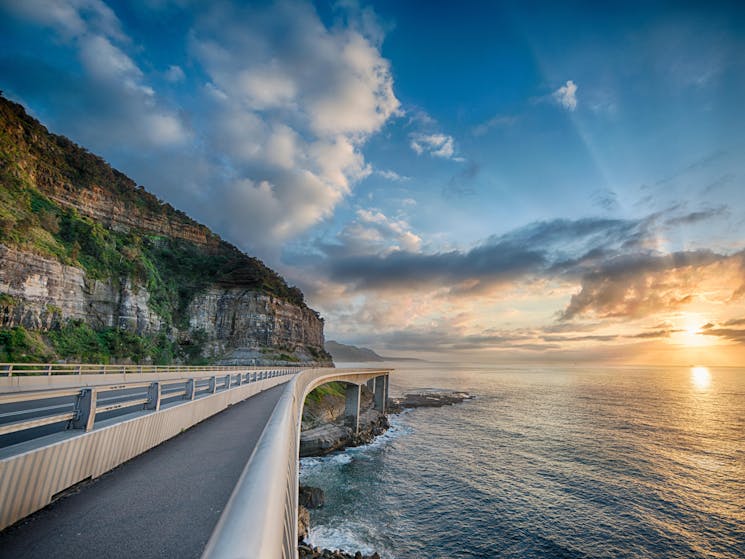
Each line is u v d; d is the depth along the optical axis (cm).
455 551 2748
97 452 783
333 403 7050
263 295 9962
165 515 593
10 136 7112
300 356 10569
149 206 10075
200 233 11069
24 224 5488
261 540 117
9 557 457
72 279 5981
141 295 7312
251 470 221
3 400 582
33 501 591
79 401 780
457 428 7081
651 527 3167
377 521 3161
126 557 464
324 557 2464
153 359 6962
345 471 4397
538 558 2695
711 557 2769
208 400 1636
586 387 17425
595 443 5938
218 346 8919
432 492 3806
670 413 9362
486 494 3775
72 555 465
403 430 6900
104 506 628
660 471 4588
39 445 634
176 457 954
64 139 8719
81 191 8119
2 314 4691
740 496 3828
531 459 5012
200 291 9356
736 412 9681
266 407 2002
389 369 10788
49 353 4875
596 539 2964
